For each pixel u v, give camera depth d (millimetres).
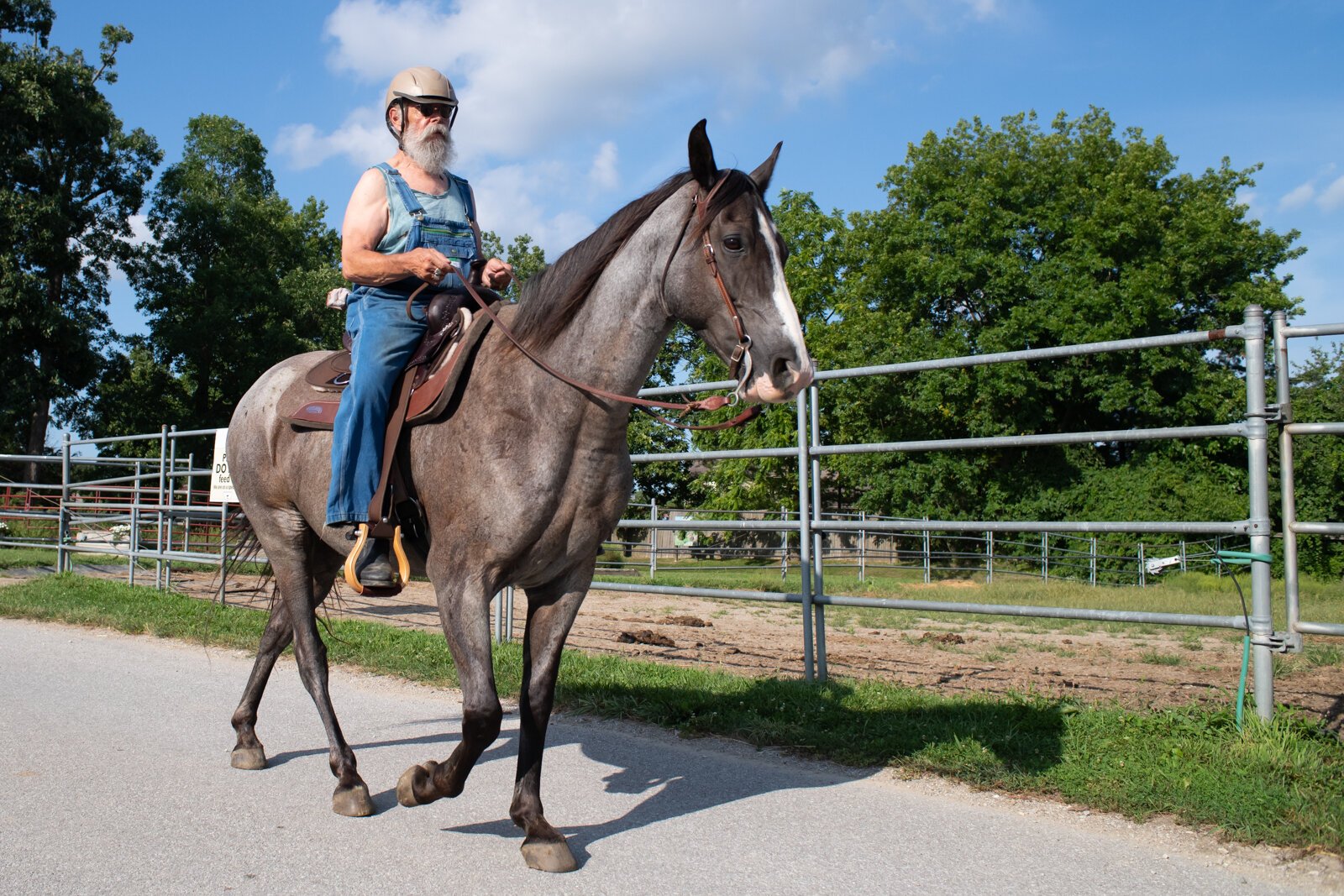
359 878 3051
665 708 5285
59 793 3832
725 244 2998
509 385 3250
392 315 3637
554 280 3307
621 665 6449
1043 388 27656
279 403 4266
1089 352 4820
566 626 3455
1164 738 4305
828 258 32406
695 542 28031
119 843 3303
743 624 10805
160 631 7980
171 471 11227
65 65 30875
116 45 33531
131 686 5969
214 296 38312
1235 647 8969
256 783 4047
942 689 5938
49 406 34125
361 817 3656
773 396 2895
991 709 4965
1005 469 27156
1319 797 3562
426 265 3428
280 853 3256
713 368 25859
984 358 5121
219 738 4773
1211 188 30891
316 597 4422
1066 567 21672
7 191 29422
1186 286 27656
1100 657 8117
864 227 32156
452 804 3846
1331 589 16234
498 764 4441
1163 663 7633
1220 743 4148
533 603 3492
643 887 3016
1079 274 27609
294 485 4102
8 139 29703
